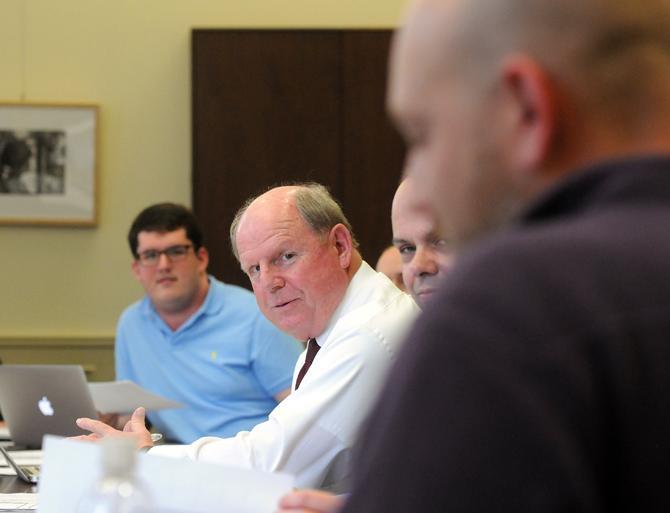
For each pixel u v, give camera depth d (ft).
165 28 31.07
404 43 4.15
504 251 3.65
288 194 13.00
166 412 20.18
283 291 12.76
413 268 11.35
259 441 11.41
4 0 31.01
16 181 30.55
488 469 3.37
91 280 30.78
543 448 3.34
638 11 3.80
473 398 3.41
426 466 3.44
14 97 30.83
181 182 31.01
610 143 3.86
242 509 6.95
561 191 3.84
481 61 3.92
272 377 19.81
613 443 3.44
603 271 3.55
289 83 29.63
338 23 30.89
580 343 3.42
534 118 3.87
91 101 30.96
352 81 29.71
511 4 3.86
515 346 3.42
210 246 29.22
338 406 11.42
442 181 4.10
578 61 3.80
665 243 3.62
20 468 14.03
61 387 17.10
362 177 29.58
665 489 3.43
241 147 29.48
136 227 20.62
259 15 30.96
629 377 3.41
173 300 20.26
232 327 20.18
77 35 31.04
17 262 30.66
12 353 30.40
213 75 29.53
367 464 3.65
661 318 3.46
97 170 30.71
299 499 6.28
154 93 31.04
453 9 3.99
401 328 11.64
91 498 5.95
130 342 21.04
